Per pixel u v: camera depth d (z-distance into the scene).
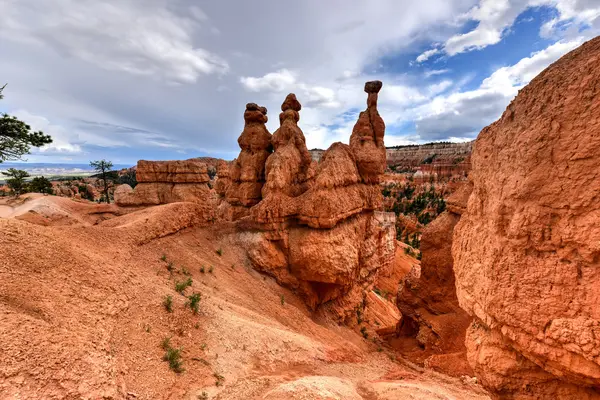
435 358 19.20
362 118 30.91
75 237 12.52
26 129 22.39
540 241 7.82
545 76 8.61
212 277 17.95
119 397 6.85
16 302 7.30
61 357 6.49
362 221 28.50
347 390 10.23
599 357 6.55
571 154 7.31
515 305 8.11
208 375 9.46
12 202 28.53
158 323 10.37
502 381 9.05
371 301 38.62
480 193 11.02
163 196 42.66
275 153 26.78
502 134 9.95
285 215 24.06
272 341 13.16
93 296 9.25
